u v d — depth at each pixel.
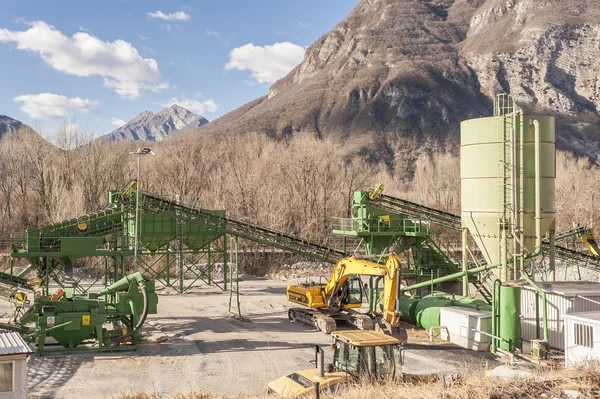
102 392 20.17
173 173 83.94
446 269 43.31
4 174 84.31
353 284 32.72
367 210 42.19
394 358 16.22
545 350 23.72
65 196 69.50
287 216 79.75
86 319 25.73
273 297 44.84
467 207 32.22
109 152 84.31
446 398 14.18
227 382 21.58
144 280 27.31
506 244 30.33
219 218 41.25
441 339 29.31
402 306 33.72
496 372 20.45
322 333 30.95
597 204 92.12
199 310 38.31
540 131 30.89
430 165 134.12
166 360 24.81
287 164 86.56
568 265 51.47
